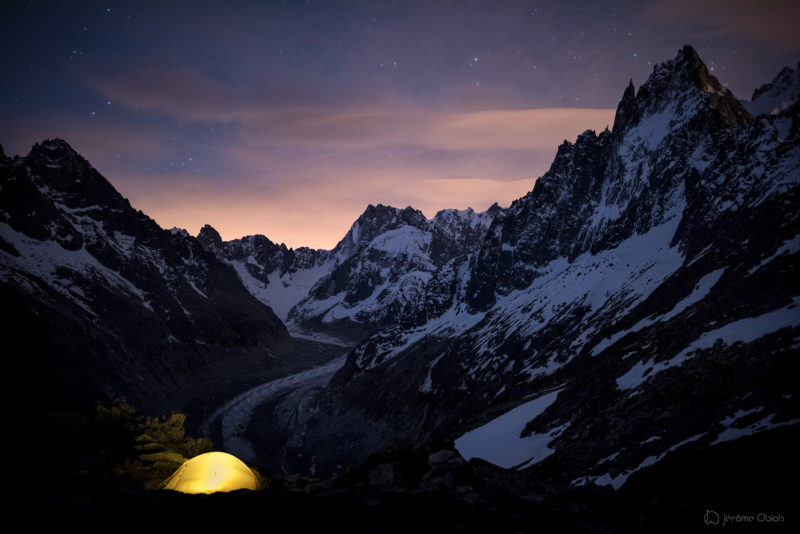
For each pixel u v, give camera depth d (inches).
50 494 285.0
